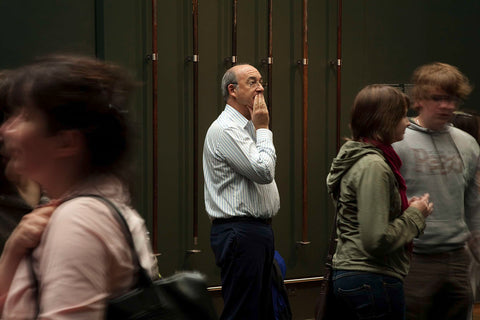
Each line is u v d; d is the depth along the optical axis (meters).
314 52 5.08
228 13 4.81
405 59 5.35
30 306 1.00
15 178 1.66
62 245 0.97
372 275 2.50
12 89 1.08
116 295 1.03
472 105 5.53
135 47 4.56
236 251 3.57
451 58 5.50
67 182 1.07
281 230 5.04
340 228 2.64
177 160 4.71
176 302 1.11
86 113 1.05
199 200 4.79
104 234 1.00
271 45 4.84
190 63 4.71
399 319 2.55
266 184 3.62
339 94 5.08
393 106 2.55
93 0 4.45
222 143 3.59
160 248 4.68
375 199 2.42
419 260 2.82
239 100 3.75
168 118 4.67
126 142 1.12
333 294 2.66
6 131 1.06
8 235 1.71
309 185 5.12
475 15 5.55
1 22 4.27
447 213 2.79
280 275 3.91
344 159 2.58
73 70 1.06
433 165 2.81
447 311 2.82
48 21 4.36
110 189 1.08
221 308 4.85
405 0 5.33
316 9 5.07
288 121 5.01
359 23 5.20
